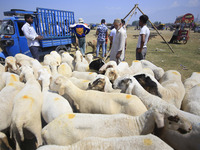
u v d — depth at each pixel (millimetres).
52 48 9219
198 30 32250
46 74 4008
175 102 3307
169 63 8898
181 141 2348
